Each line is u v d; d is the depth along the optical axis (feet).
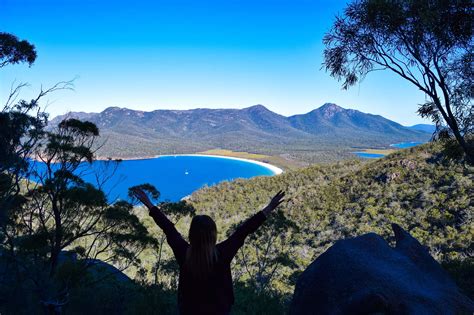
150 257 118.01
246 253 115.85
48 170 54.49
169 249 121.90
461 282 38.42
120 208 61.16
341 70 44.24
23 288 49.83
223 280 6.40
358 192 240.94
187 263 6.30
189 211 74.64
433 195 185.78
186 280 6.38
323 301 19.97
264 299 42.75
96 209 61.00
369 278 19.66
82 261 54.34
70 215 57.82
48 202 58.59
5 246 55.77
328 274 20.79
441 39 38.29
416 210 177.06
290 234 171.73
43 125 47.98
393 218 176.96
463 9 36.24
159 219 7.49
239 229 6.86
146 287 60.80
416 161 248.11
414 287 19.71
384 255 22.50
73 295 52.70
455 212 156.46
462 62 38.47
